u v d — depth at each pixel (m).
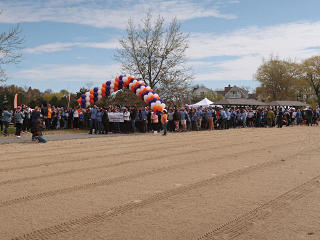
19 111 18.33
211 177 7.55
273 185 6.75
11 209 5.22
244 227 4.39
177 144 14.91
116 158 10.59
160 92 35.47
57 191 6.34
